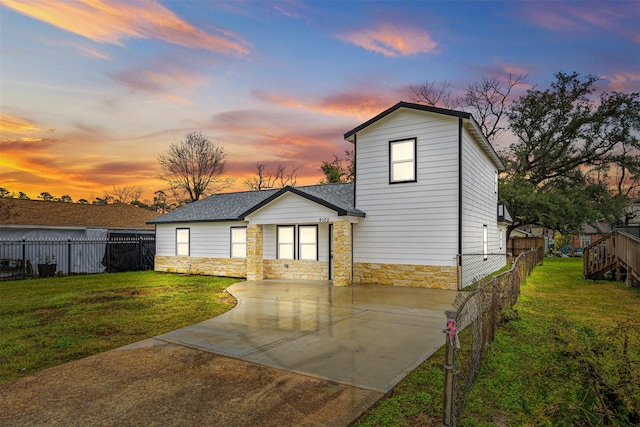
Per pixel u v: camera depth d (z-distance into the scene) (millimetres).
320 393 4164
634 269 12211
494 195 19062
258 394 4168
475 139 14109
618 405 2836
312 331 6910
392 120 13219
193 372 4895
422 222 12547
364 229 13602
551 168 32438
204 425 3498
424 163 12570
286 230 15453
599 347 3221
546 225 27203
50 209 23312
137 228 25594
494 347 5715
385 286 12680
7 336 6953
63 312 9102
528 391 3621
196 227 18141
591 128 30375
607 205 29750
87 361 5402
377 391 4191
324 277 14570
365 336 6543
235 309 9086
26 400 4121
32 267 19203
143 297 11219
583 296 11000
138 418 3660
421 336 6531
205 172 39500
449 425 3080
